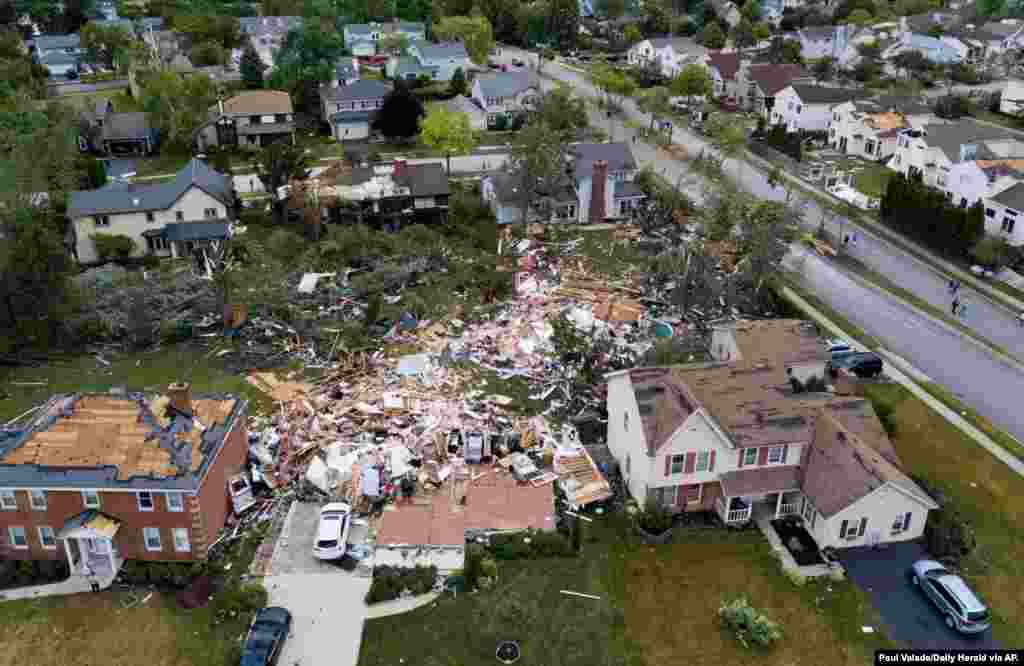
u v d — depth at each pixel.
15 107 98.88
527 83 120.00
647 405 41.75
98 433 38.09
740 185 92.38
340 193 80.31
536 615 36.00
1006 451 47.28
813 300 65.94
